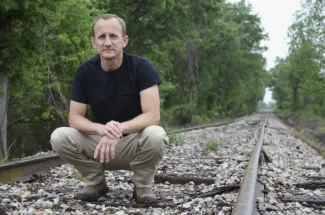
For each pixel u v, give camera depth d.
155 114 4.04
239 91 62.88
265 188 4.91
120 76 4.09
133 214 3.68
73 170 6.38
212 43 47.62
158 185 5.42
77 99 4.17
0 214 3.54
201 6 28.12
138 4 26.95
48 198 4.21
